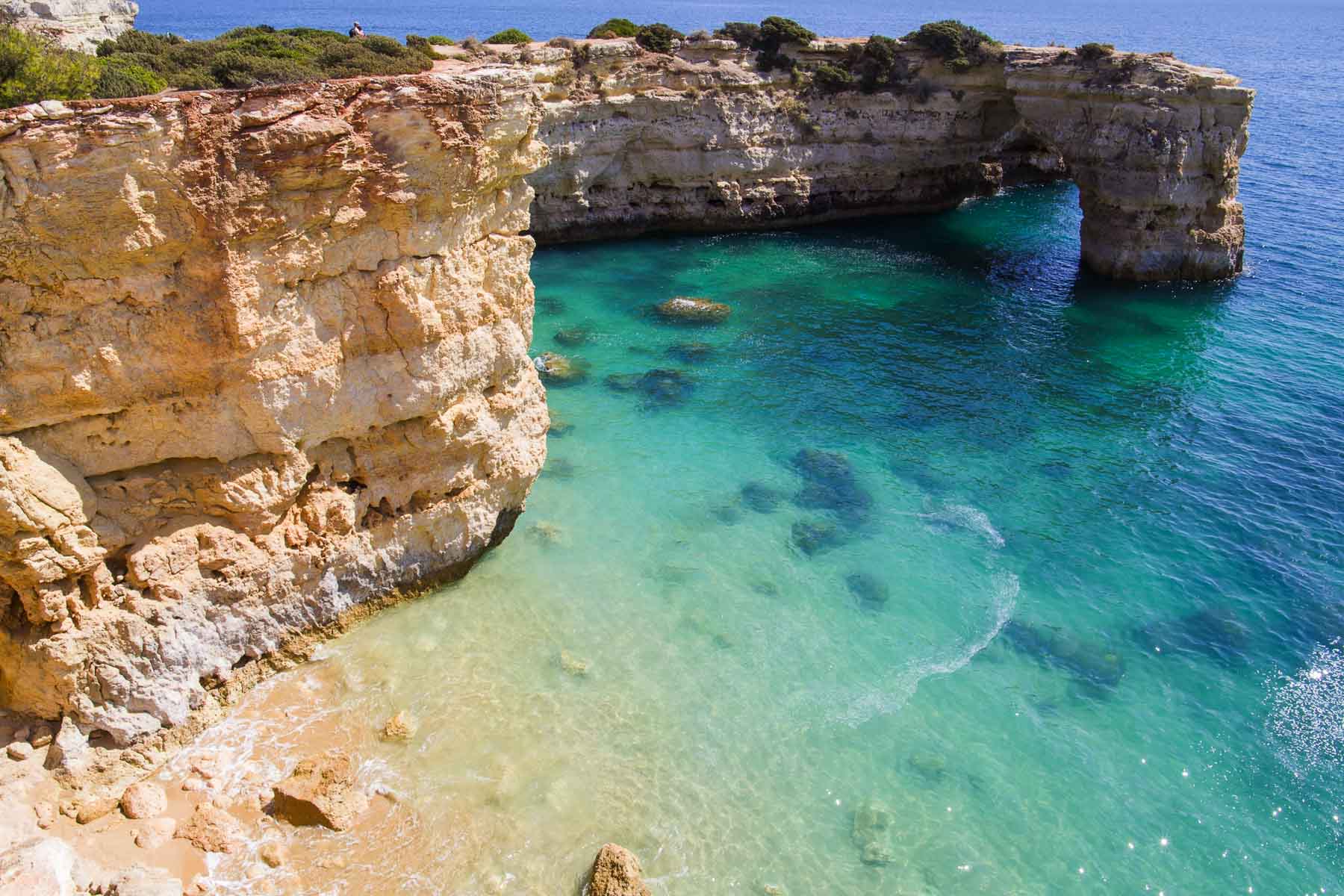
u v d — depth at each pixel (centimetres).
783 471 2989
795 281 5053
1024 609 2359
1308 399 3647
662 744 1833
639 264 5262
